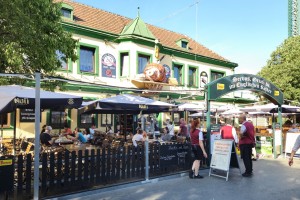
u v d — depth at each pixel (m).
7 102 6.68
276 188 8.13
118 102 10.38
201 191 7.81
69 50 10.86
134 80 19.03
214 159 9.73
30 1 8.70
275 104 14.54
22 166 6.67
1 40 8.52
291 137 13.75
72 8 18.33
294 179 9.26
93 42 18.62
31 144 9.59
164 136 14.59
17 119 15.23
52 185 7.18
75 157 7.58
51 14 10.00
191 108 18.02
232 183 8.72
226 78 11.57
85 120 18.00
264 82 13.16
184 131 15.95
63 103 7.69
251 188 8.13
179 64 23.77
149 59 20.97
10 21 8.19
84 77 17.98
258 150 14.62
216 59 26.67
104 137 14.46
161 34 25.78
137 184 8.42
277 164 11.99
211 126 11.72
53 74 11.60
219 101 27.08
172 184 8.57
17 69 9.35
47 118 16.22
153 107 11.05
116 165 8.43
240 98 28.64
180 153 10.13
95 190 7.52
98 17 21.20
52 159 7.20
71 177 7.47
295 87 28.73
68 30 17.34
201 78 25.59
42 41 9.19
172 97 22.53
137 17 20.92
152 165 9.29
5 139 12.68
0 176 6.29
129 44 19.70
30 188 6.77
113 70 19.52
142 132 12.69
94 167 7.95
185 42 25.27
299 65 28.06
